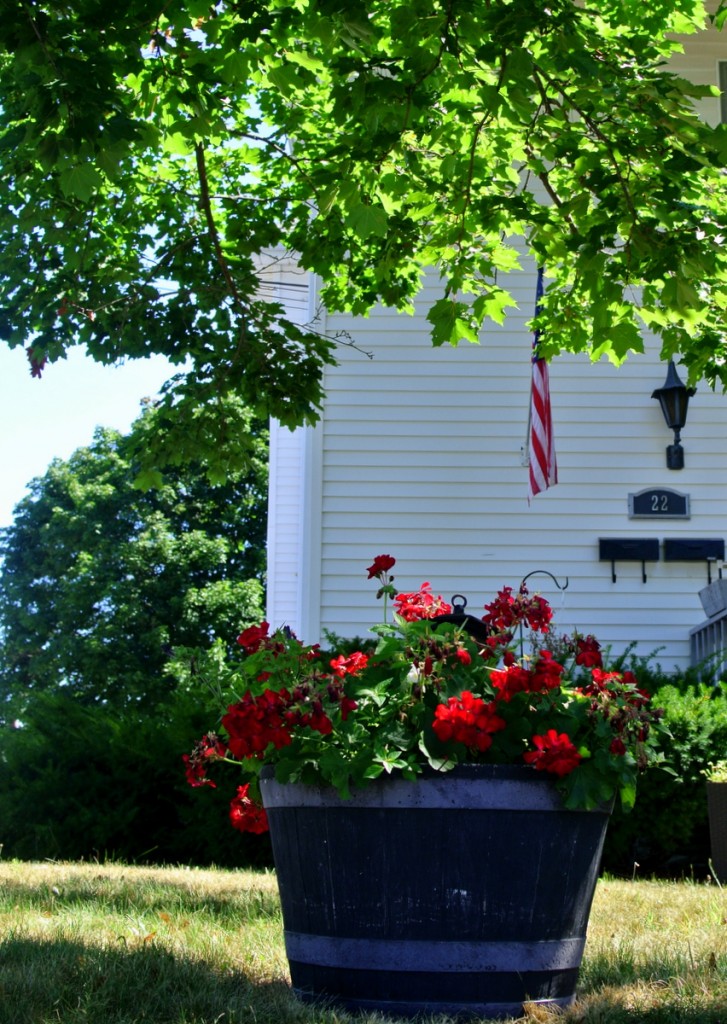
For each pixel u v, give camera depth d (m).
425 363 10.67
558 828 3.27
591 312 5.41
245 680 3.87
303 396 8.27
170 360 7.94
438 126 6.09
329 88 7.41
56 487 32.94
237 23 5.29
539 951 3.25
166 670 28.58
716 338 6.23
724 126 4.77
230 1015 3.03
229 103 6.99
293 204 7.99
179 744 8.98
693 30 6.75
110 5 4.27
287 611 12.52
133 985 3.32
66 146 4.24
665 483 10.51
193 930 4.40
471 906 3.20
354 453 10.53
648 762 3.50
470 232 6.54
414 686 3.30
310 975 3.35
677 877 8.09
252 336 8.10
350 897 3.25
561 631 10.21
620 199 5.30
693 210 4.95
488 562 10.38
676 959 3.86
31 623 31.58
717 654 9.16
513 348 10.72
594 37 4.88
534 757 3.19
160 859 8.98
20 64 4.45
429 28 4.72
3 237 7.47
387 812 3.22
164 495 31.66
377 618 10.25
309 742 3.33
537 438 8.99
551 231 6.07
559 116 5.62
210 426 7.92
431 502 10.46
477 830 3.20
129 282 7.65
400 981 3.20
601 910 5.24
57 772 9.17
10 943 3.86
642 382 10.67
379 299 9.20
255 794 4.05
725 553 10.36
